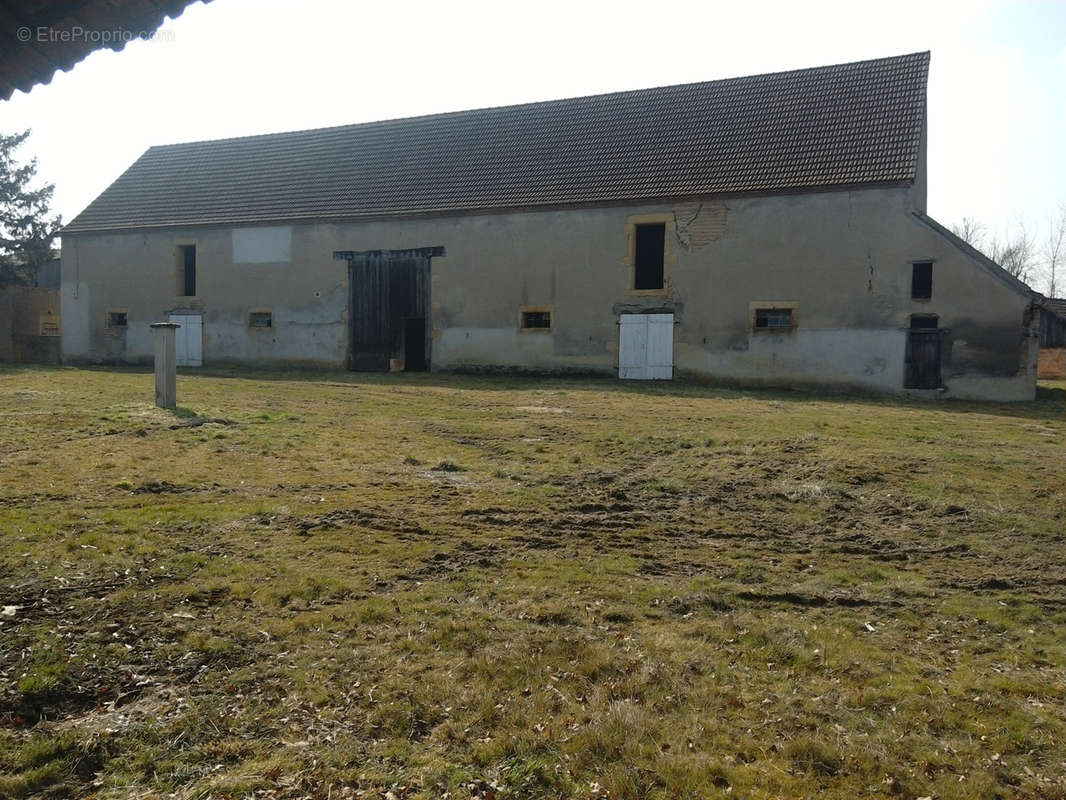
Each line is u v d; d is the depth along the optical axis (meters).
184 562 6.10
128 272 27.08
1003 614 5.62
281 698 4.19
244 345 25.58
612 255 21.42
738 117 22.28
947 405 16.95
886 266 18.83
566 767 3.64
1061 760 3.80
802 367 19.61
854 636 5.18
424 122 26.92
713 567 6.54
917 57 21.75
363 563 6.27
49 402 14.05
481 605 5.49
